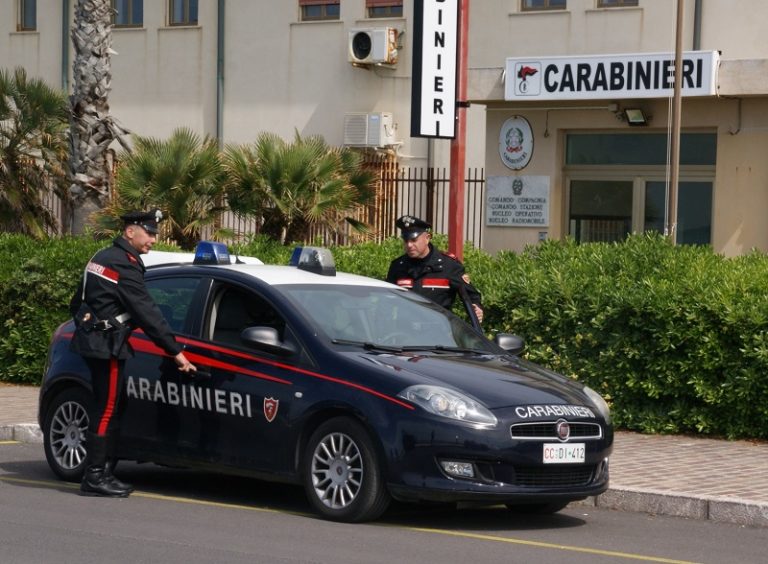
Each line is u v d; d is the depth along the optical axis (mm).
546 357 24750
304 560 14664
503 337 19812
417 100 25141
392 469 16453
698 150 40312
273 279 18812
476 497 16250
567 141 42500
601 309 24172
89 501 18484
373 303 19109
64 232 44250
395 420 16484
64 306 30734
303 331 17812
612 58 38781
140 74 54125
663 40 43594
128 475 21406
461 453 16219
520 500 16469
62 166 43375
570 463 16828
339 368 17234
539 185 42188
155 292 19688
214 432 18297
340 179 38625
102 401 18844
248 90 52062
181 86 53281
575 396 17562
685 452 22266
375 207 46656
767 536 17484
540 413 16703
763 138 38500
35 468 21578
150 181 37125
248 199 38250
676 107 36469
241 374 18078
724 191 39219
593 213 42312
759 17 41938
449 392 16594
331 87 50438
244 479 21297
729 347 23094
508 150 42656
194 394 18516
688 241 40719
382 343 18297
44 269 30750
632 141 41469
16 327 31172
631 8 44062
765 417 23062
